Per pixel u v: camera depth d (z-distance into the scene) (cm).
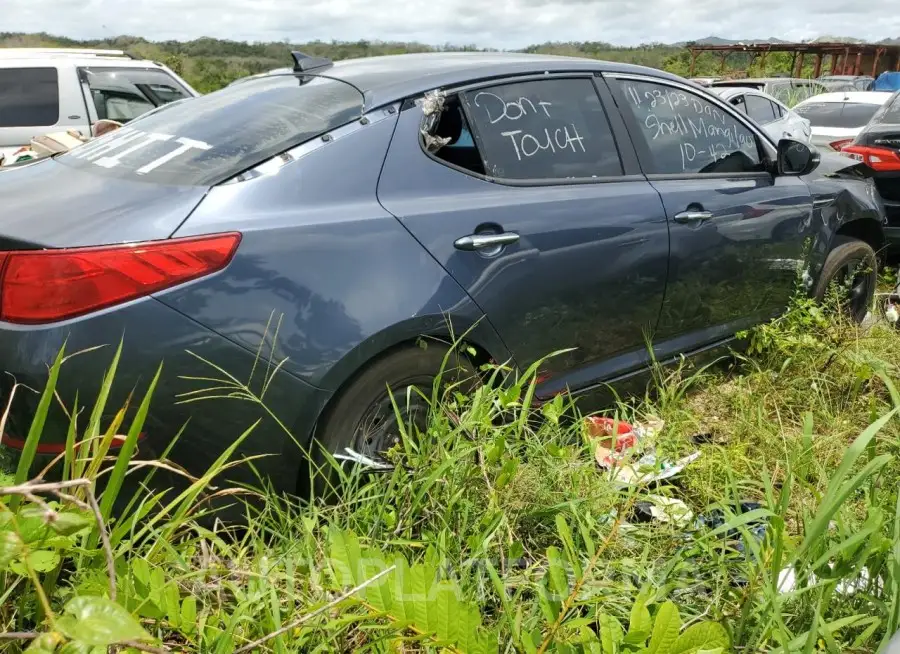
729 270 372
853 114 1140
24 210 238
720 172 380
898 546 183
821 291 437
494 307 279
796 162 399
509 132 304
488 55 342
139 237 217
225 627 172
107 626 107
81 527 127
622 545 219
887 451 275
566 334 309
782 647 165
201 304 219
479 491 228
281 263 232
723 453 271
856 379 344
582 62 342
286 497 235
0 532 129
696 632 145
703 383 372
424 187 273
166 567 190
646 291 336
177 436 218
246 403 228
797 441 296
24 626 169
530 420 289
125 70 840
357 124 265
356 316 241
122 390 213
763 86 1373
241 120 275
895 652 147
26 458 169
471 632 151
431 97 283
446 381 271
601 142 333
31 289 211
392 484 220
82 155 297
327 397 238
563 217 302
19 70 775
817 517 178
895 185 595
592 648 157
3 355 213
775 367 380
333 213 248
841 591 192
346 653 180
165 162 257
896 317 436
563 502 226
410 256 257
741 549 227
